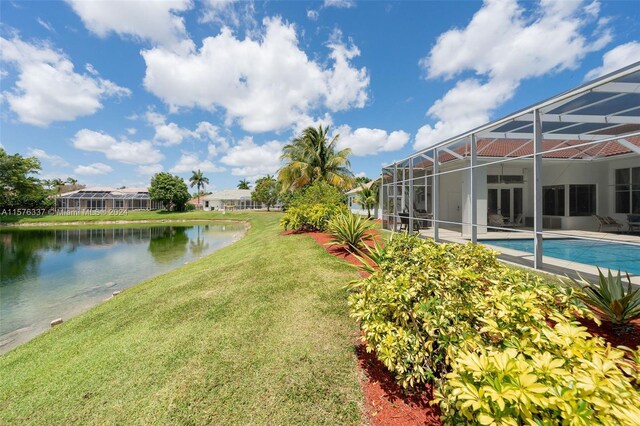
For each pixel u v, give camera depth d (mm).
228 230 28969
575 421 1044
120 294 7504
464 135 8102
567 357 1474
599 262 6574
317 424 2191
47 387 3141
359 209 26734
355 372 2744
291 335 3531
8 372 3820
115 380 3037
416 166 14422
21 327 6375
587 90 4812
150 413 2488
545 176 13648
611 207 11867
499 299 2145
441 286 2502
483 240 10391
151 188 51875
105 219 39031
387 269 3115
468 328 2086
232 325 3988
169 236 24094
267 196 51969
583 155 11898
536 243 5656
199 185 76562
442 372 2045
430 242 3807
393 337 2191
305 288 5148
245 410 2395
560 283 4641
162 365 3180
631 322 2834
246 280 6062
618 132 9211
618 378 1244
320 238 10344
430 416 2129
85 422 2504
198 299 5266
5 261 13984
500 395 1142
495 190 14211
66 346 4363
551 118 7027
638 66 4020
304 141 22812
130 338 4059
